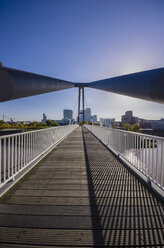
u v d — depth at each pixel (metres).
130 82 1.61
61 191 2.22
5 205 1.82
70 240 1.33
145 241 1.34
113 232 1.43
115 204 1.89
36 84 1.73
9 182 2.40
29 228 1.45
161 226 1.52
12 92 1.40
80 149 5.53
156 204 1.90
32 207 1.79
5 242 1.30
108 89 2.22
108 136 5.97
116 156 4.41
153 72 1.36
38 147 3.98
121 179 2.72
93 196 2.09
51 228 1.46
